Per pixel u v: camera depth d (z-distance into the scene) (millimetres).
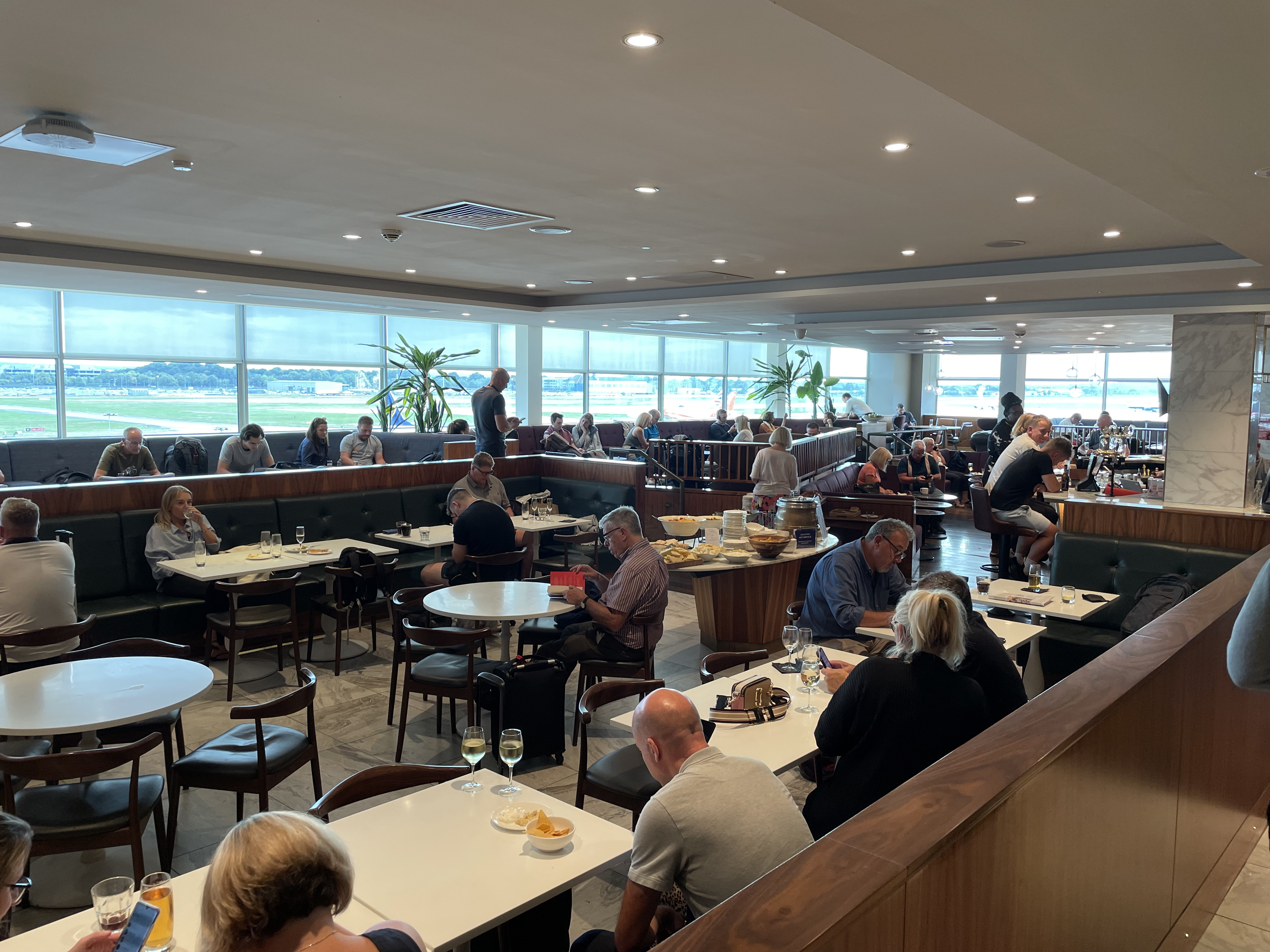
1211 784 2820
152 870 3115
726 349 19703
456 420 11664
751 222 6031
